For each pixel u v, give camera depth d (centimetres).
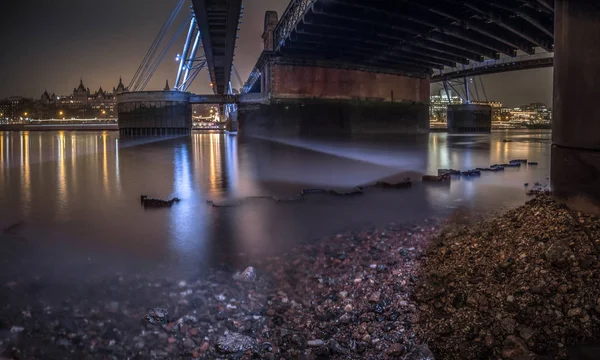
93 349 373
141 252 653
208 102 5369
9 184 1430
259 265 587
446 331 381
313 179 1546
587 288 393
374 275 528
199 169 1902
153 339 390
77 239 728
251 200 1106
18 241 714
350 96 4838
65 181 1506
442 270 511
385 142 4138
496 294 419
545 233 526
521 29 3156
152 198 1119
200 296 480
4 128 10306
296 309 448
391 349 362
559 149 646
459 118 7412
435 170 1831
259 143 3994
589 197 584
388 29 3566
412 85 5481
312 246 675
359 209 981
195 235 753
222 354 366
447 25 3322
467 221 832
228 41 4562
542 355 335
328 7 3002
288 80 4481
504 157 2472
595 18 579
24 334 394
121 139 5072
